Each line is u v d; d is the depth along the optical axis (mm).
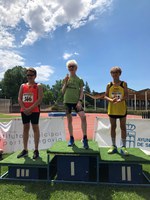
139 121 7445
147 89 38562
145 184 4340
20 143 7766
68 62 5246
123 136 5016
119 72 4973
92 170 5309
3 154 7148
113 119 5023
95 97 46875
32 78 4980
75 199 3730
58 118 8477
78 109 4965
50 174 4926
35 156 4875
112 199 3725
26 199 3729
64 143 5309
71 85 5156
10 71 77125
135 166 4441
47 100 78688
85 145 4707
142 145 7375
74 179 4523
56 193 3965
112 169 4473
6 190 4105
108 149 5414
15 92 76938
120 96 4930
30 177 4633
